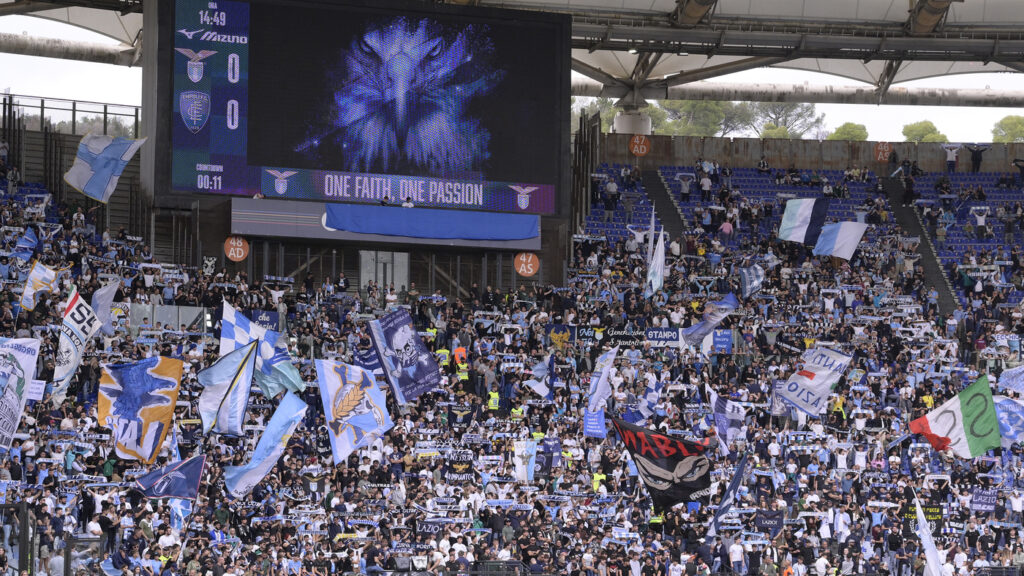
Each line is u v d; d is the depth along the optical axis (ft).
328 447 174.81
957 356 222.69
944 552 166.40
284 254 220.64
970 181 280.10
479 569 151.33
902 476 176.96
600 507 169.48
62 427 159.33
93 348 175.42
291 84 213.66
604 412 178.50
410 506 161.68
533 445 173.17
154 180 208.74
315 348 197.26
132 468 156.25
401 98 218.79
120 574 134.92
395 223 216.95
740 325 214.28
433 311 209.97
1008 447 192.65
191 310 195.52
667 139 276.41
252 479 147.33
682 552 162.30
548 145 225.35
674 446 145.59
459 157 221.05
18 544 89.40
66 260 194.18
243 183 210.79
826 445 185.57
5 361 118.32
